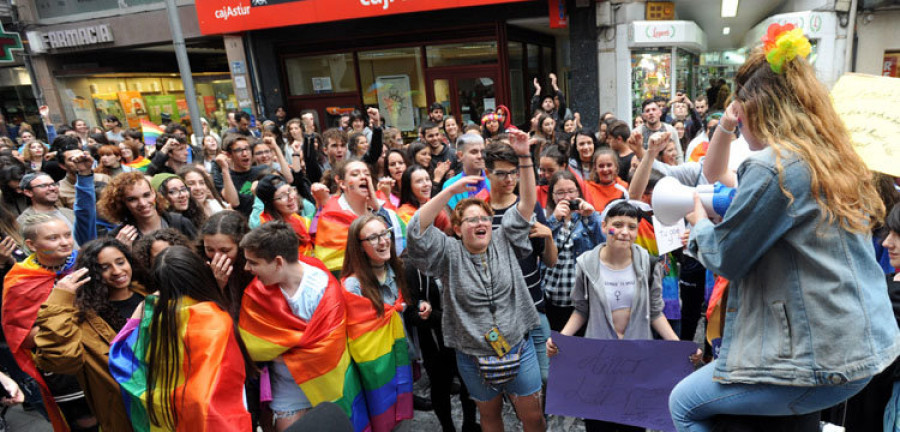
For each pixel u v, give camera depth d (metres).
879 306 1.31
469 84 9.71
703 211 1.58
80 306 2.30
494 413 2.60
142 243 2.60
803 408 1.38
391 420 2.69
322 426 1.27
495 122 6.12
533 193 2.52
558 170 3.45
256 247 2.27
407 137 10.46
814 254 1.28
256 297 2.38
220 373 2.13
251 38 10.60
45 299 2.65
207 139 5.96
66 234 2.72
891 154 1.68
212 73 14.00
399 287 2.80
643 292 2.53
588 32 8.80
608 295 2.56
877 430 1.95
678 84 9.42
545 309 3.16
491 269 2.46
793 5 8.65
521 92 10.34
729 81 10.66
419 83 10.11
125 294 2.51
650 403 2.33
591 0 8.61
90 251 2.38
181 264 2.20
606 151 3.72
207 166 5.70
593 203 3.71
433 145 5.73
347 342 2.57
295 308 2.39
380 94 10.40
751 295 1.42
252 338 2.36
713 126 5.25
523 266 2.84
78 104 12.50
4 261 3.17
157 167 4.98
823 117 1.31
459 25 9.30
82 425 2.65
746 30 10.40
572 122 6.62
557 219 2.92
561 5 8.46
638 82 8.91
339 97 10.69
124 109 13.05
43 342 2.20
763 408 1.41
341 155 5.38
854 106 1.86
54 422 2.66
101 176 4.91
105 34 11.22
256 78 10.81
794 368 1.30
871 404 1.94
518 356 2.48
